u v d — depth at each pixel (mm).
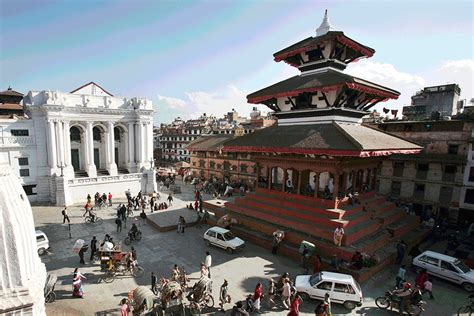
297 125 26328
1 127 35062
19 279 6484
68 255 21594
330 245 19781
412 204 32562
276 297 15938
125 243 23922
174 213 33188
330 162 21578
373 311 15117
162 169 67062
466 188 29109
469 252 22062
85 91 45062
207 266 18547
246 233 24672
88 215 31484
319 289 15453
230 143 28312
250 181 45656
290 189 25875
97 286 17188
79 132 43719
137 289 14023
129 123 45594
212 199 40844
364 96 25188
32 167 37562
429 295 16812
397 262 20547
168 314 14000
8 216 6305
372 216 23703
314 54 26375
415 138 32938
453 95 44219
